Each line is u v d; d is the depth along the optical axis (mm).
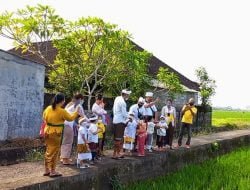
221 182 12781
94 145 11414
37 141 14391
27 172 10586
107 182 11289
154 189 11453
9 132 14391
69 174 9859
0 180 9469
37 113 15938
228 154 19625
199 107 26578
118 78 18109
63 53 17047
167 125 15492
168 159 14781
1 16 15859
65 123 11062
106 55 17016
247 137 25109
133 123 13312
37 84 15883
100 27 16484
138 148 13617
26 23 15688
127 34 16906
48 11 16078
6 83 14180
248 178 13375
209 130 26109
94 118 11430
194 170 14688
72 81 17672
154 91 21359
